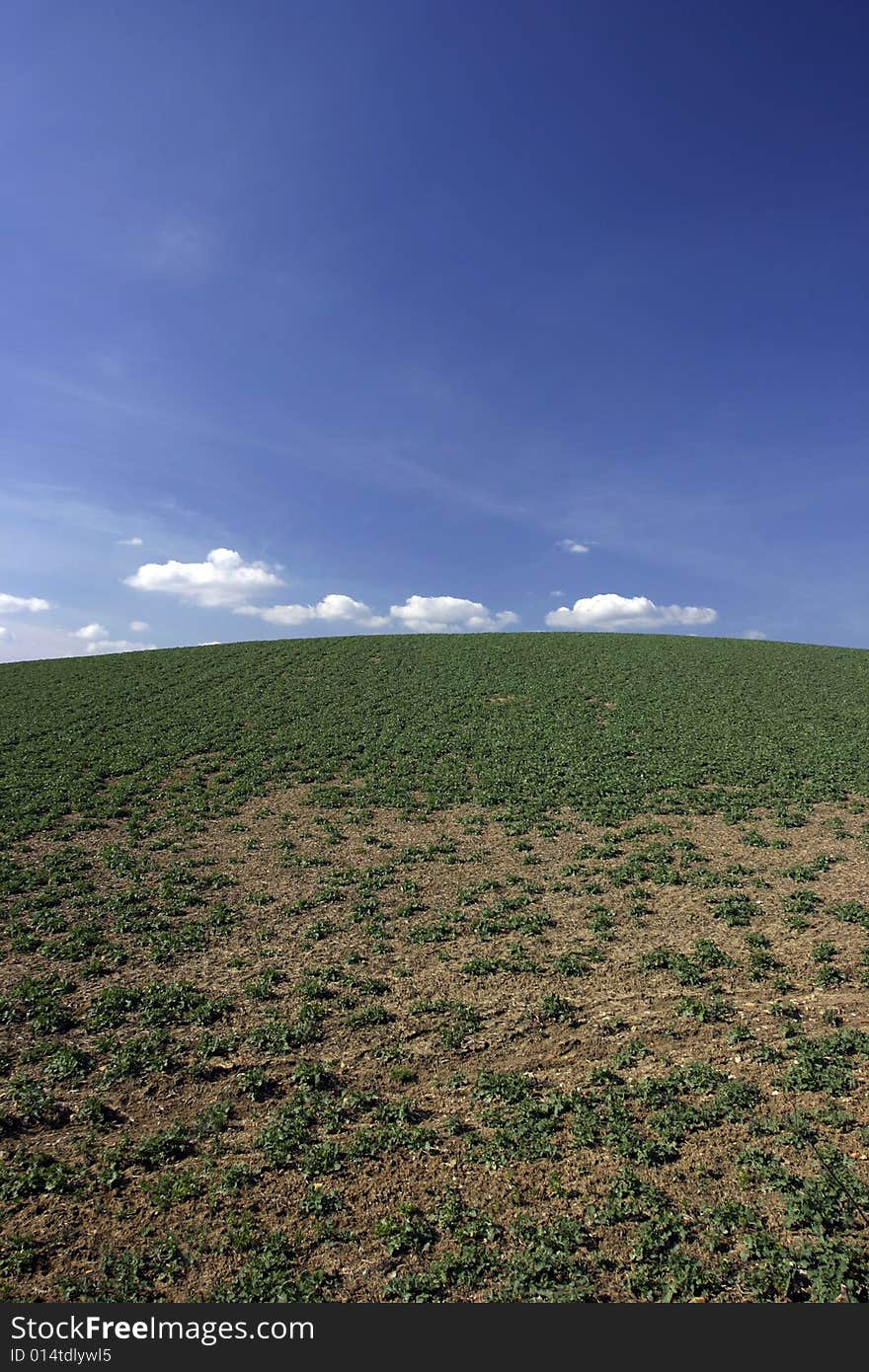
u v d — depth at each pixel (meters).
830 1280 7.64
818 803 27.98
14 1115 11.02
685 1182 9.28
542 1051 12.62
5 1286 8.03
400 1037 13.22
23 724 40.41
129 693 48.12
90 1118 10.98
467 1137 10.37
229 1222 8.91
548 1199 9.16
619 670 55.19
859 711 42.78
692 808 27.42
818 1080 11.10
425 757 35.25
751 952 16.02
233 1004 14.45
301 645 66.94
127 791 30.02
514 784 31.14
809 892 19.30
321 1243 8.59
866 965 15.09
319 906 19.48
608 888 20.19
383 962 16.17
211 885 21.03
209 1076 12.17
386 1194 9.36
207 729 39.72
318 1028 13.55
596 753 35.34
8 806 27.45
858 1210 8.56
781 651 63.34
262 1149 10.31
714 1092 11.13
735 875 20.81
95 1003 14.47
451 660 58.88
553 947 16.69
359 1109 11.18
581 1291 7.70
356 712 43.78
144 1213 9.11
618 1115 10.64
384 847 24.31
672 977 15.00
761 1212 8.69
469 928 17.88
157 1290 7.98
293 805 29.05
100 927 18.11
